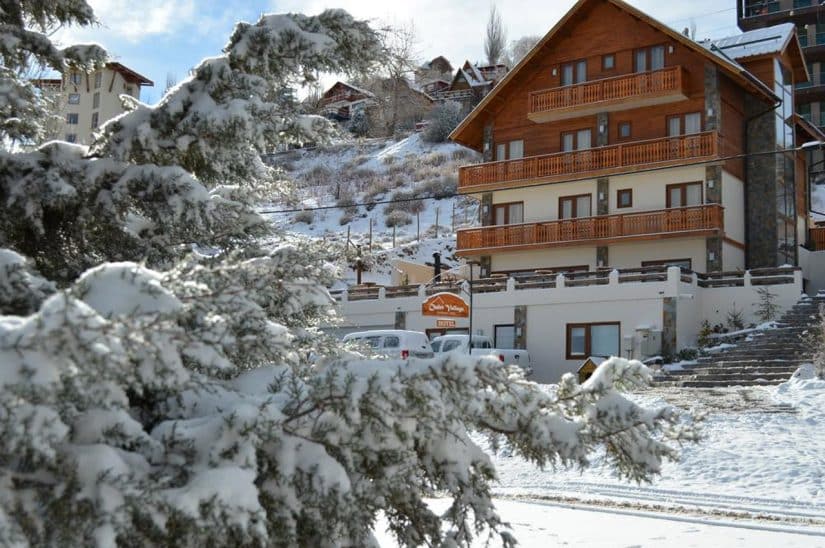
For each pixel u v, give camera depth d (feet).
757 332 86.43
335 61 15.79
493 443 14.42
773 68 112.98
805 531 27.32
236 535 10.44
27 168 14.80
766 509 33.30
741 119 112.06
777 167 111.14
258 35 15.17
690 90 106.83
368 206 207.21
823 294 99.04
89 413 10.41
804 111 194.90
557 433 13.66
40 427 8.78
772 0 204.13
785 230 113.19
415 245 165.37
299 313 15.84
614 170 108.37
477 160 224.33
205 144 14.79
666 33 105.91
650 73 106.32
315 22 15.57
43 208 14.92
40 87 18.22
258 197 17.51
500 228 114.93
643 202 107.34
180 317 10.68
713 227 100.17
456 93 281.74
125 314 9.43
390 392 11.53
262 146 15.29
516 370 13.71
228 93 14.98
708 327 91.61
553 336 97.66
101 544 9.39
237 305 11.21
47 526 9.57
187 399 12.25
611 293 94.27
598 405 13.85
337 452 12.10
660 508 33.01
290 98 16.16
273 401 12.12
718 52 113.50
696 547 24.40
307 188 222.89
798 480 40.01
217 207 14.80
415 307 107.45
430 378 12.06
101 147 15.26
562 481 40.78
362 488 12.43
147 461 10.92
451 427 13.02
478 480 14.15
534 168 114.62
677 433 13.78
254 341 11.85
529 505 33.09
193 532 10.03
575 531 26.84
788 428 50.21
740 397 59.67
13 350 8.50
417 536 14.01
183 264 11.36
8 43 16.15
